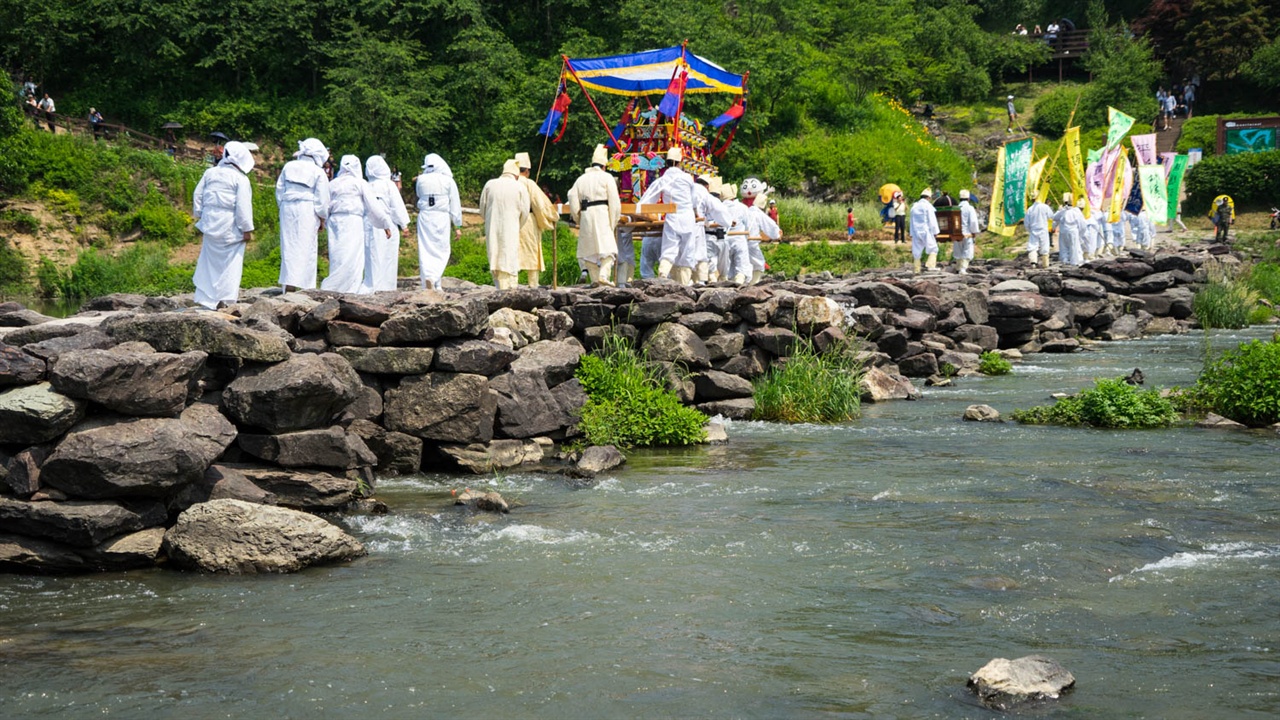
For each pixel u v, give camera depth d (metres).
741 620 5.58
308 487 7.96
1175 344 21.88
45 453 6.69
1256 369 12.61
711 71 24.42
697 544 7.15
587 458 9.95
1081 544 7.03
